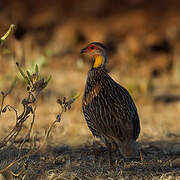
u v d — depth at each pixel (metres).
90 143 11.55
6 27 8.99
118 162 9.95
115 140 9.30
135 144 9.23
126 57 24.02
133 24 36.62
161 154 10.73
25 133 11.90
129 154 9.05
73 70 21.25
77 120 13.55
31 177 8.72
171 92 18.84
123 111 9.39
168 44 25.38
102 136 9.53
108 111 9.37
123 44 25.94
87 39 28.05
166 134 12.65
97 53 10.43
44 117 13.75
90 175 8.92
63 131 12.62
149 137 12.40
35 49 23.81
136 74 21.33
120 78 18.20
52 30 33.03
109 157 9.52
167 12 39.19
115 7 40.91
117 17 39.16
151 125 13.77
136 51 24.34
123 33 34.25
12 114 13.21
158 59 23.61
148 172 9.24
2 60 16.66
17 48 16.30
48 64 22.53
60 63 23.22
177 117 14.91
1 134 11.88
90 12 40.19
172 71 22.45
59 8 40.25
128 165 9.63
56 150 10.89
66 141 11.72
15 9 38.78
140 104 16.12
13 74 15.76
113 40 27.42
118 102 9.49
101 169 9.30
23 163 9.19
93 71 10.20
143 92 16.95
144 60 24.00
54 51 24.47
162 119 14.60
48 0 41.06
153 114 15.37
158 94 18.27
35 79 7.86
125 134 9.20
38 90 7.88
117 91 9.76
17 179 8.53
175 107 16.31
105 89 9.75
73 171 9.15
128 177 8.87
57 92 16.67
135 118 9.61
